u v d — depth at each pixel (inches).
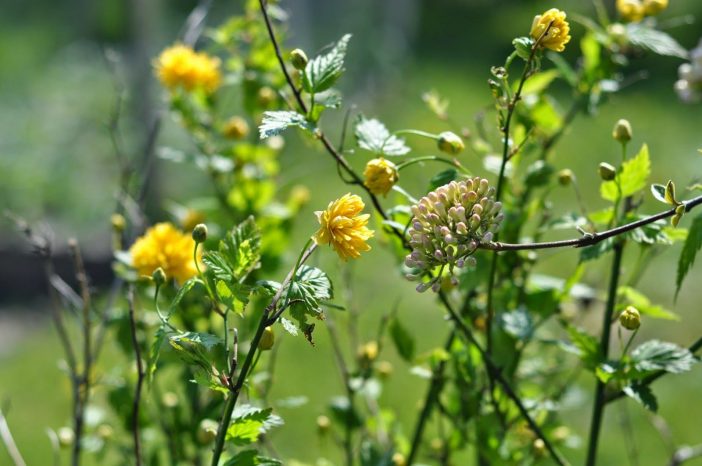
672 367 59.7
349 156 186.2
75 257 66.0
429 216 55.4
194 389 66.7
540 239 65.8
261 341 56.6
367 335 124.9
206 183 184.5
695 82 66.6
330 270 88.6
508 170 63.7
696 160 225.1
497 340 64.5
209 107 73.1
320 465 67.3
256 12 71.7
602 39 67.8
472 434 65.5
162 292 67.6
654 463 112.3
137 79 187.2
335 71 59.4
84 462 98.7
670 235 61.5
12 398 131.0
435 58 323.0
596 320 128.3
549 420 67.3
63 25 310.0
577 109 67.8
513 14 352.5
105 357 112.1
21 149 219.3
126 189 70.2
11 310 167.5
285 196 88.1
